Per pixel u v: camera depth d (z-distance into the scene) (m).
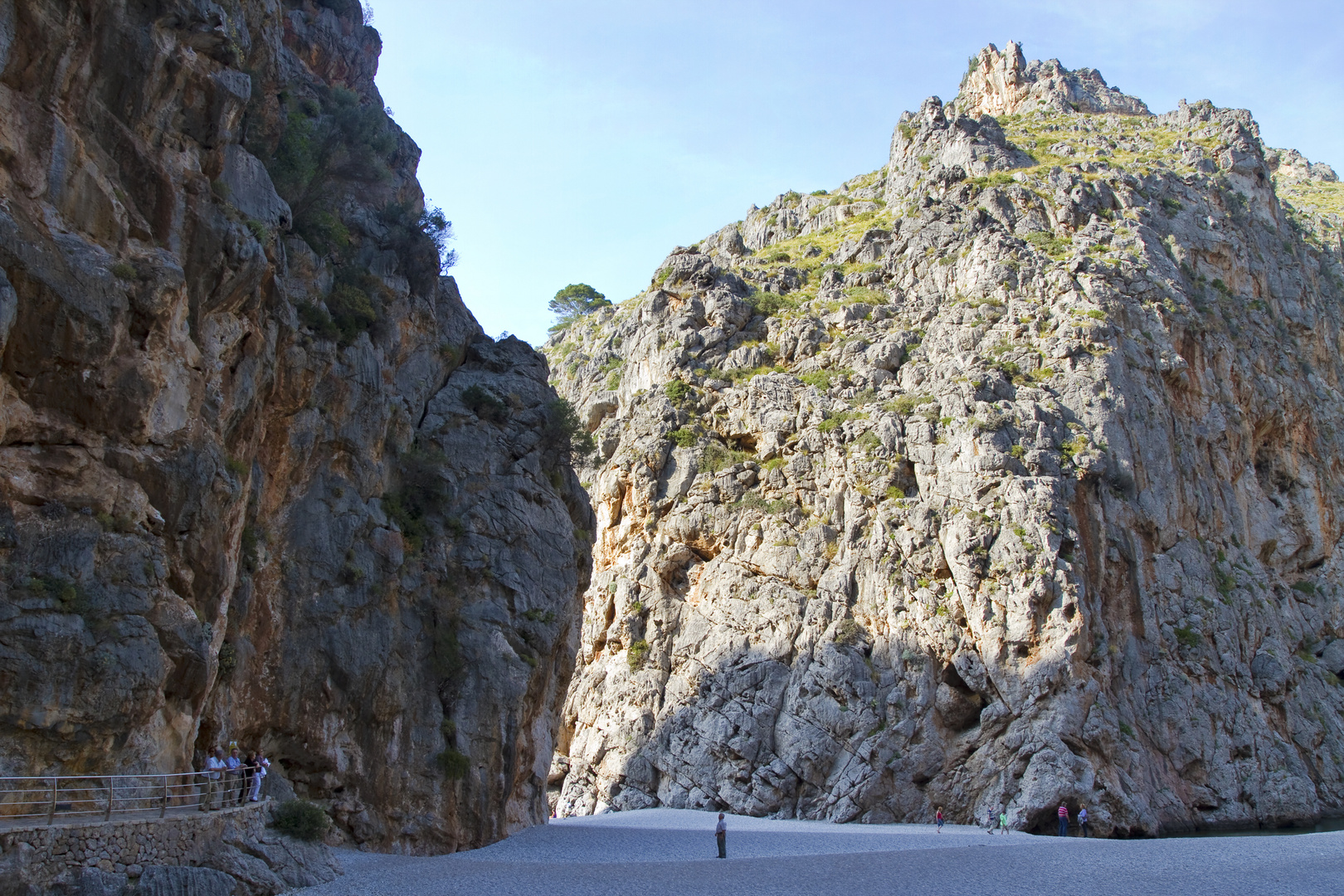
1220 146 107.81
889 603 73.88
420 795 40.59
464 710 42.91
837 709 71.75
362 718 39.59
